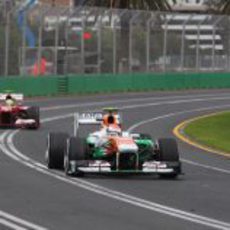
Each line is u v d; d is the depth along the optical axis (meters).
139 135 52.34
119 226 33.41
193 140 82.31
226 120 108.31
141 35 169.12
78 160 49.34
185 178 51.72
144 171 49.03
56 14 150.38
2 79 133.88
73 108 118.62
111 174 52.03
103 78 159.12
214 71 184.50
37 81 142.38
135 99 143.12
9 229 32.47
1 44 137.88
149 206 39.19
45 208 37.81
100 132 51.25
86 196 42.16
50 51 149.62
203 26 180.88
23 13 142.38
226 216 36.66
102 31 161.00
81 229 32.56
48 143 53.84
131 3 181.50
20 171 52.50
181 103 138.12
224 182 50.09
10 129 85.38
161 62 173.62
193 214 37.00
